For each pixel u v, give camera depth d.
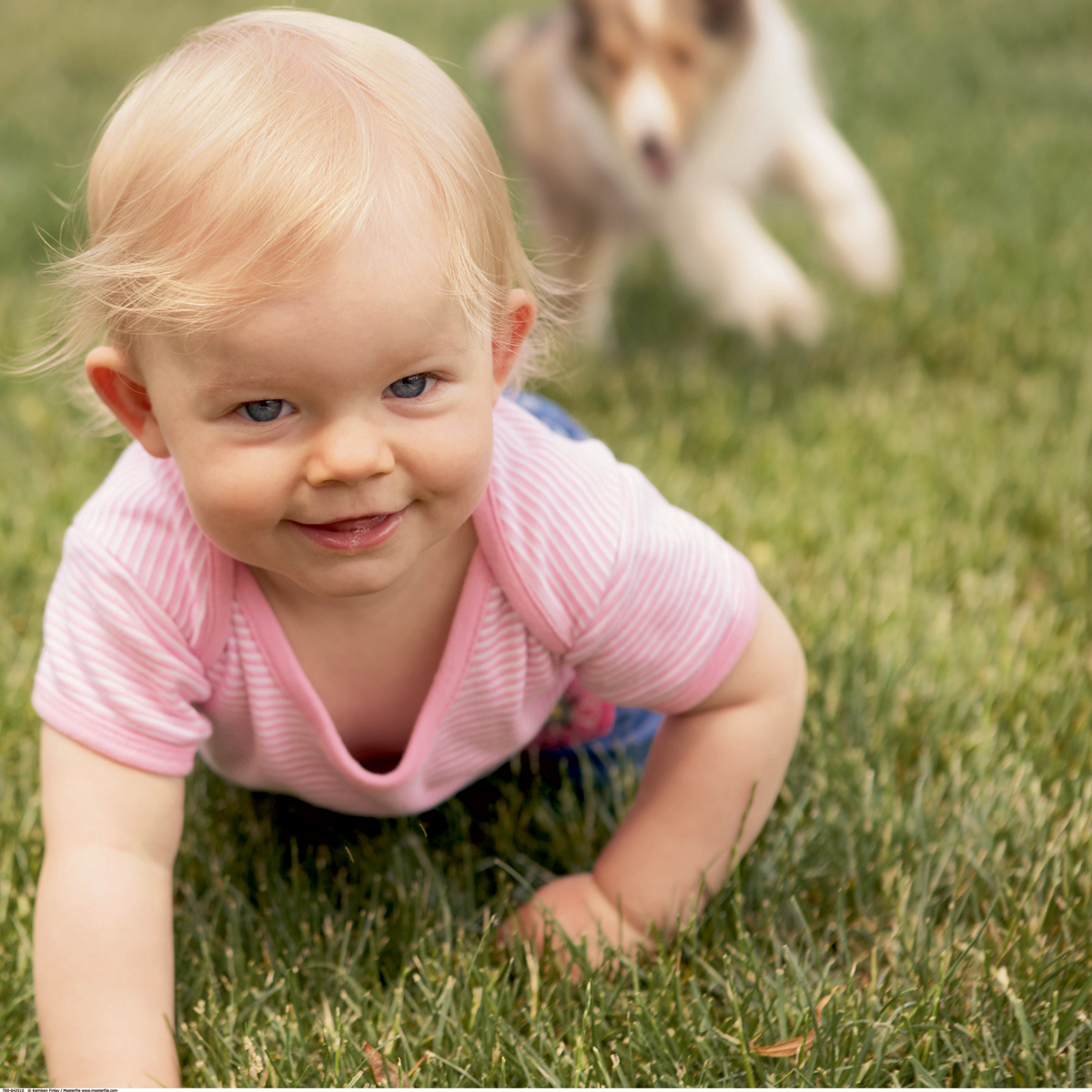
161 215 1.24
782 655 1.69
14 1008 1.60
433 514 1.32
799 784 2.02
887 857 1.84
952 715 2.15
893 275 4.27
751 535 2.74
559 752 2.03
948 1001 1.60
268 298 1.17
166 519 1.49
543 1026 1.57
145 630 1.46
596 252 4.15
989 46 7.86
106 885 1.45
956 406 3.39
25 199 4.99
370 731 1.66
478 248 1.30
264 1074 1.52
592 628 1.55
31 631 2.40
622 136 3.83
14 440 3.20
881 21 8.58
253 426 1.23
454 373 1.27
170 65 1.35
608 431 3.28
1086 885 1.79
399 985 1.64
